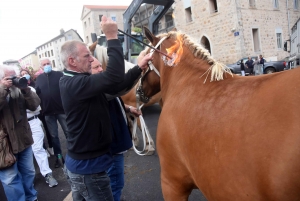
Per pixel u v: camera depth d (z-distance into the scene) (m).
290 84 0.91
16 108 2.74
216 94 1.23
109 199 1.76
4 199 1.92
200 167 1.23
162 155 1.62
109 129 1.74
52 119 4.11
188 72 1.59
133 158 4.17
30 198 3.03
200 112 1.25
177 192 1.62
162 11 5.10
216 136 1.11
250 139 0.96
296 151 0.82
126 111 2.44
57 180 3.83
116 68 1.51
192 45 1.67
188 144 1.29
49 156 4.98
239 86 1.16
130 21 6.27
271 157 0.89
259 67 14.27
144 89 2.18
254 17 18.20
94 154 1.66
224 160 1.07
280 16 20.39
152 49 1.97
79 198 1.82
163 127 1.55
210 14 18.55
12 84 2.56
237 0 17.08
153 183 3.23
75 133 1.65
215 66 1.37
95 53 2.56
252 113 0.99
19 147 2.72
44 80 3.95
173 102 1.54
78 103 1.60
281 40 20.69
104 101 1.76
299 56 6.61
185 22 20.69
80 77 1.59
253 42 18.62
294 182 0.84
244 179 1.00
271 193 0.91
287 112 0.87
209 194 1.23
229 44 17.86
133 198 2.94
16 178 2.71
